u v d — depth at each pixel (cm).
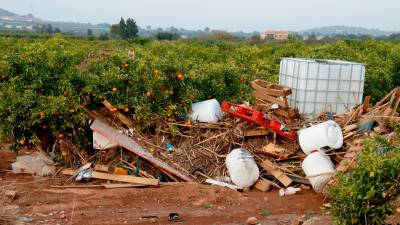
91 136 928
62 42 1994
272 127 868
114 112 933
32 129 903
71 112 884
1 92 873
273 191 829
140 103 916
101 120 928
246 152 843
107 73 920
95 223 685
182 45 2097
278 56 1927
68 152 909
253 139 902
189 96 955
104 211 735
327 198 761
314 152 820
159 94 933
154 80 924
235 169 816
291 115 919
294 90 947
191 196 784
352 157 793
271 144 880
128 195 790
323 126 834
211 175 862
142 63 951
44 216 711
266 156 874
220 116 946
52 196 785
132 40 2973
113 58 977
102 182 853
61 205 749
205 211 739
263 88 949
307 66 926
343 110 943
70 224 680
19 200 766
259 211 739
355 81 939
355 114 899
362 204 495
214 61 1816
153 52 1831
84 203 761
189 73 1023
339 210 509
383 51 2136
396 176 487
